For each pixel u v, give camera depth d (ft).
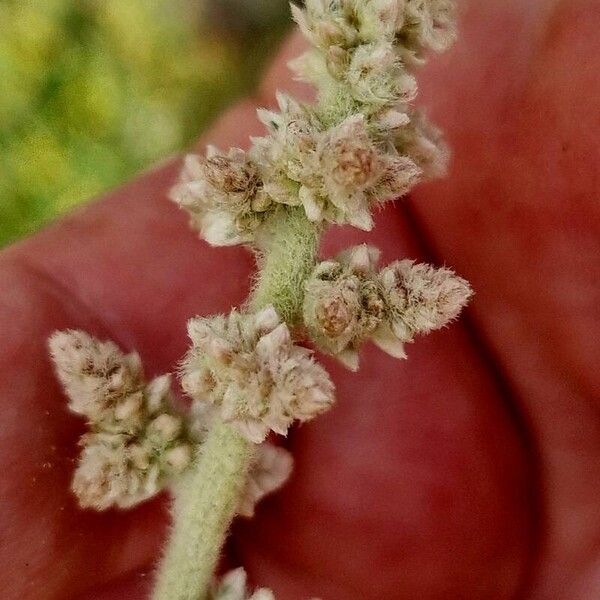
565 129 0.17
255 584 0.19
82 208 0.19
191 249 0.19
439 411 0.20
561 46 0.17
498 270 0.19
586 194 0.18
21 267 0.18
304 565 0.20
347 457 0.19
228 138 0.20
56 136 0.35
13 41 0.35
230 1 0.38
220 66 0.38
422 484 0.20
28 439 0.16
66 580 0.17
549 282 0.19
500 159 0.18
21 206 0.34
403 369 0.20
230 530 0.19
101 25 0.36
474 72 0.18
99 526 0.17
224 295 0.19
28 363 0.17
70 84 0.35
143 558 0.18
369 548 0.20
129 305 0.18
